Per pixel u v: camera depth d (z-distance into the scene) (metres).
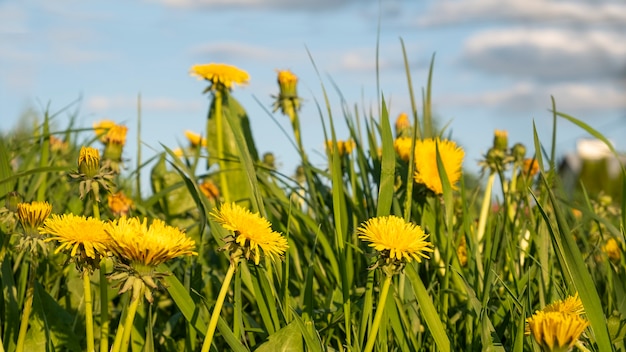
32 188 2.84
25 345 2.14
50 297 2.21
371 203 2.70
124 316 1.63
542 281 2.24
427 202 2.50
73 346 2.18
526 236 3.00
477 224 3.31
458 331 2.33
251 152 3.61
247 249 1.60
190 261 2.33
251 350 2.04
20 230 2.26
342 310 2.22
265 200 2.69
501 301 2.21
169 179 3.62
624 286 2.43
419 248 1.63
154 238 1.42
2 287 2.35
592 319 1.62
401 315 2.09
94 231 1.62
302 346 1.88
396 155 2.60
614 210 3.99
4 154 2.61
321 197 2.92
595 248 2.60
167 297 2.90
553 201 1.68
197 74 3.45
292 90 3.49
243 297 2.76
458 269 2.37
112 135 3.29
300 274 2.61
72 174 1.89
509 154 3.42
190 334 2.17
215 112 3.57
